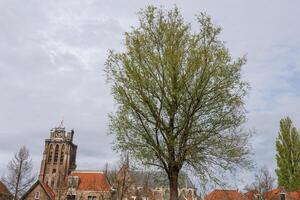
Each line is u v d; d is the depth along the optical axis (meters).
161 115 17.25
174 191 16.75
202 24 18.25
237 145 17.58
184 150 17.08
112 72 18.08
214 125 17.30
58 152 116.25
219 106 17.36
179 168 17.16
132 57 17.81
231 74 17.56
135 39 18.09
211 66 17.33
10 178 53.03
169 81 17.25
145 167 17.64
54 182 105.06
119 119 17.58
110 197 65.62
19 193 54.22
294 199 61.75
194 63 17.22
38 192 80.12
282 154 68.56
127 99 17.44
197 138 17.19
